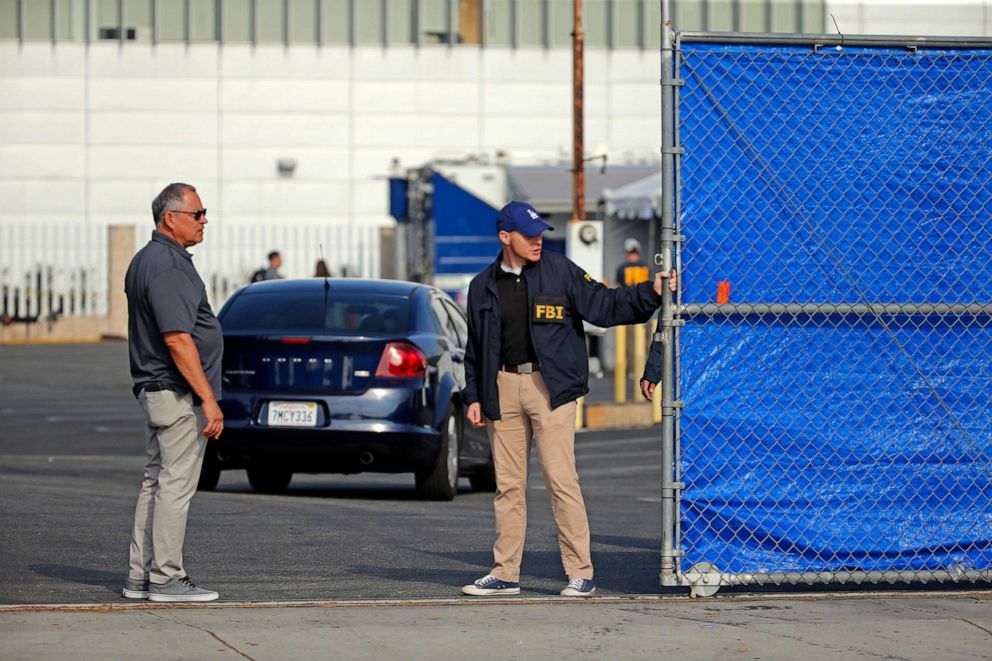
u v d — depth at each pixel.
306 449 46.72
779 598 29.61
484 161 128.62
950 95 29.72
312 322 48.09
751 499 29.47
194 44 193.88
